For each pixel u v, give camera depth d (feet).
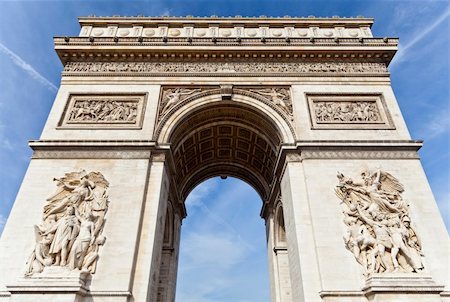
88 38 154.92
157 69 153.17
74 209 109.60
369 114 140.36
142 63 155.02
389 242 103.60
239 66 155.22
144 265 104.78
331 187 120.26
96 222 109.50
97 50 152.66
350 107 142.82
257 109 142.61
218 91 146.20
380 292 93.81
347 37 164.76
